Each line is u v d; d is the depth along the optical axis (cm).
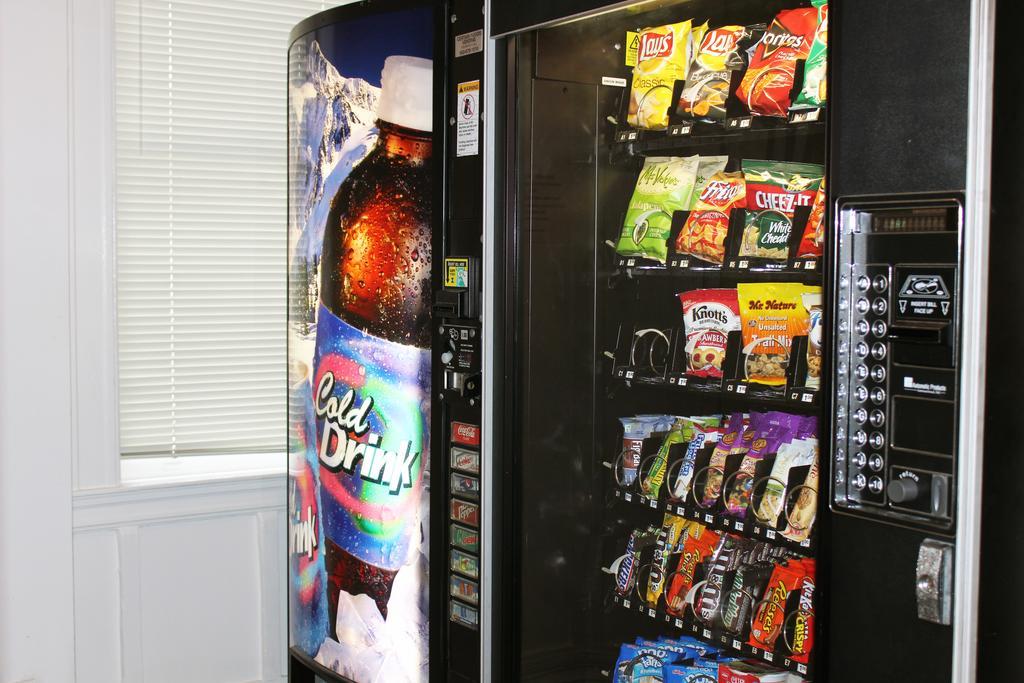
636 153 213
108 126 274
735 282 200
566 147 209
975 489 138
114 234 277
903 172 143
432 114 215
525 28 193
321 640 259
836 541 154
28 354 267
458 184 212
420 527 229
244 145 305
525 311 206
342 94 233
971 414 137
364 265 232
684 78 199
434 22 212
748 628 196
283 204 312
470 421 212
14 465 268
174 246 299
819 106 168
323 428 248
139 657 287
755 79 182
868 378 150
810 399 174
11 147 262
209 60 298
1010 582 144
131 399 297
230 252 306
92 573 281
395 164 224
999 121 136
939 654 143
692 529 210
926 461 144
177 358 302
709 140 193
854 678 153
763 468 189
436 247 216
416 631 233
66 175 268
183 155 298
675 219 201
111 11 272
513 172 202
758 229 188
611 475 221
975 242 136
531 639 213
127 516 283
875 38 145
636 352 214
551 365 211
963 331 137
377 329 232
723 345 197
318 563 256
